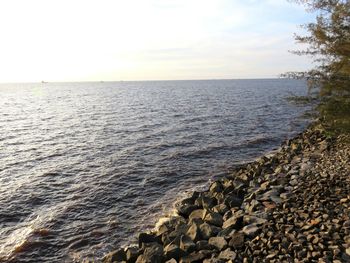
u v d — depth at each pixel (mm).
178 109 61719
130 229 15625
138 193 19969
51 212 17594
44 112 64312
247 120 46281
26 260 13516
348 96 13672
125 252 12664
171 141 33312
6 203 18734
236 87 171625
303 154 22844
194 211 15383
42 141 35188
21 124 47781
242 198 16531
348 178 15438
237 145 31578
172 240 12766
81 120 50625
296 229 11328
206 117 49500
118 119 50375
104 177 22828
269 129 39625
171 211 17234
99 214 17328
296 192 14992
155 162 26172
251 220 12766
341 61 13547
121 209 17844
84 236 15141
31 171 24672
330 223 11344
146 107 68062
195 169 24375
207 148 30312
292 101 15266
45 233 15445
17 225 16391
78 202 18812
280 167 20188
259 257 10062
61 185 21547
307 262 9422
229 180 19688
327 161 19281
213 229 12891
